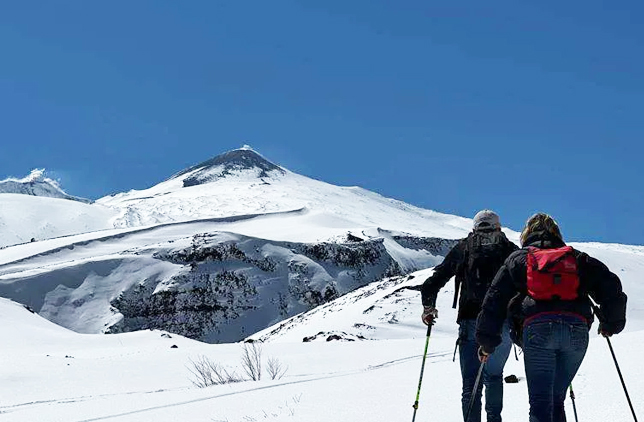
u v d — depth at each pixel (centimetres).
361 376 1264
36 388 1856
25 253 15462
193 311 14275
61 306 13362
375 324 5222
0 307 5972
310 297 15450
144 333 4459
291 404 945
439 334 4794
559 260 515
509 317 542
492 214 683
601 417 677
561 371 527
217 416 927
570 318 507
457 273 673
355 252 17100
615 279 515
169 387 1770
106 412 1134
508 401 825
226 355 2328
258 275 15562
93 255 15712
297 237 17875
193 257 15412
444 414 764
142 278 14550
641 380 851
